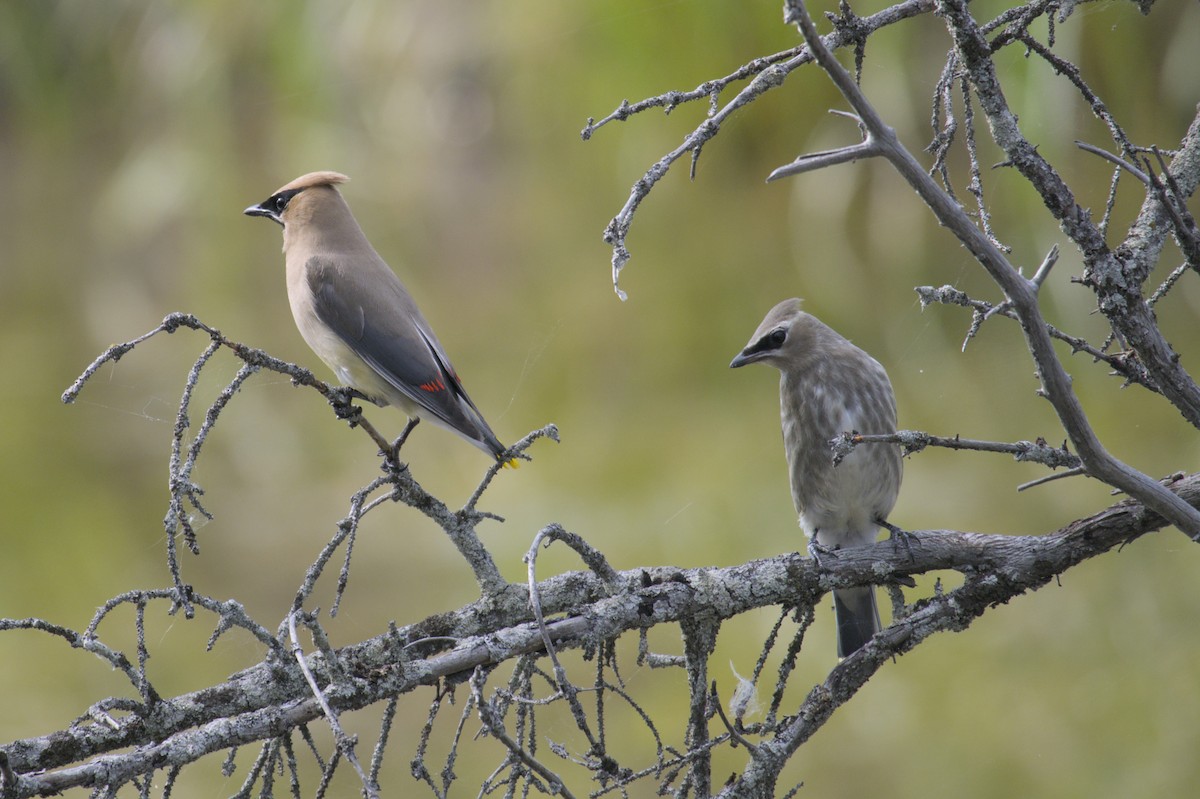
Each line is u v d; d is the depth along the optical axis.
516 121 13.57
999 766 9.89
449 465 13.49
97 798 4.26
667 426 12.82
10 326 15.09
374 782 4.73
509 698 4.45
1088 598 10.77
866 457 7.29
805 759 10.28
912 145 11.60
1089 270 4.36
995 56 10.70
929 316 11.99
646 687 10.74
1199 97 10.75
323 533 13.20
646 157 12.74
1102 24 10.78
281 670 4.80
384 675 4.71
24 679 11.59
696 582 5.28
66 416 14.24
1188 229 4.28
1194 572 10.66
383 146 13.91
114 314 14.77
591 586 5.38
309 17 13.78
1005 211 11.35
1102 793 9.57
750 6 12.02
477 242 13.79
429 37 13.72
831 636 10.88
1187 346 11.18
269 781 4.62
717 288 12.80
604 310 13.17
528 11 13.23
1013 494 11.45
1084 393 11.52
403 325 7.20
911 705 10.44
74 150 15.46
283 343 14.17
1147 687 10.05
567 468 12.70
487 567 5.30
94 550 13.05
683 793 4.89
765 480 12.15
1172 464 10.98
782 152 12.36
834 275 12.20
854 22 4.70
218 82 14.09
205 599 4.46
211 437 14.02
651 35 12.50
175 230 14.73
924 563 5.43
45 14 15.15
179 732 4.65
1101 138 10.89
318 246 7.52
